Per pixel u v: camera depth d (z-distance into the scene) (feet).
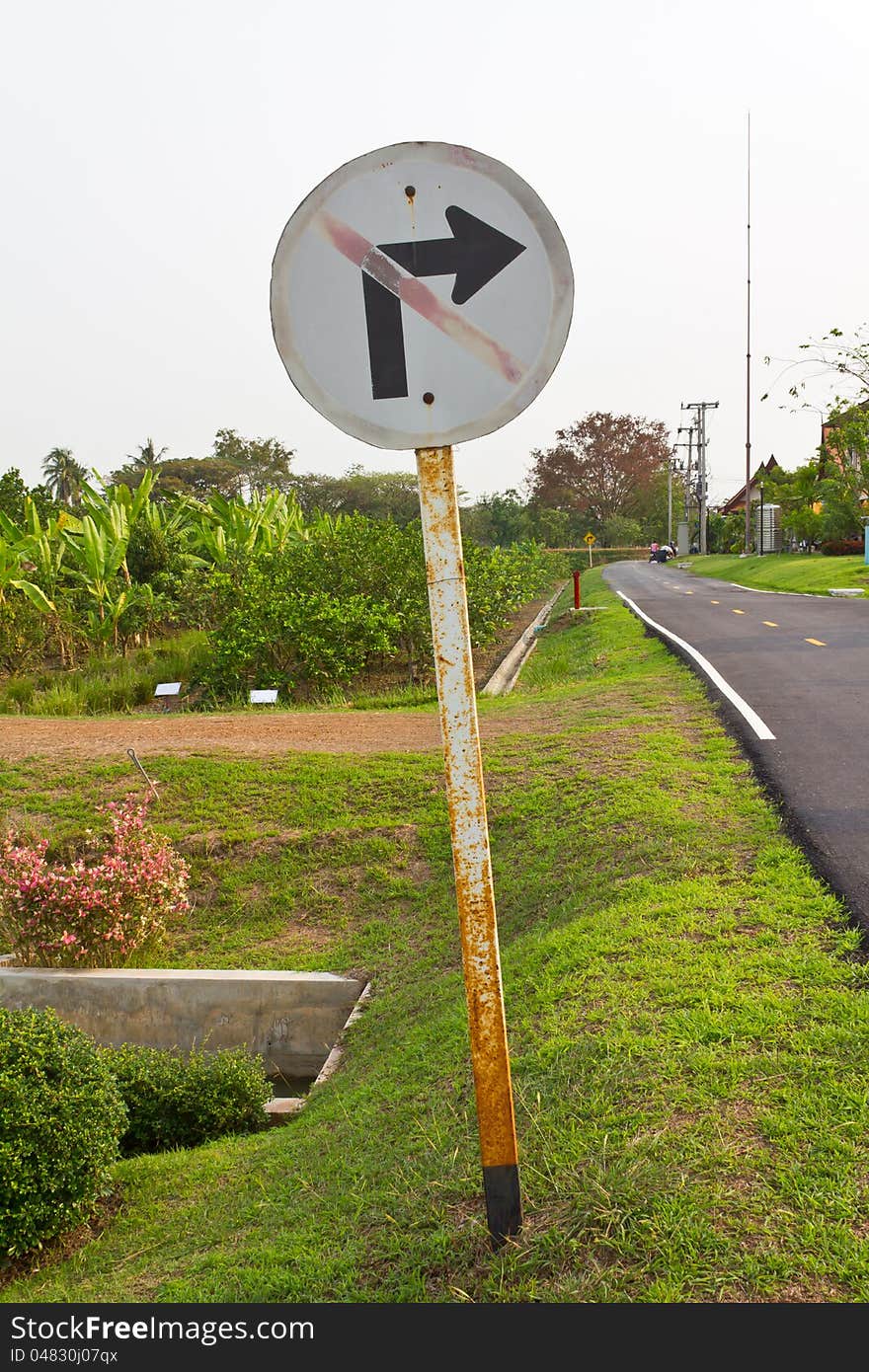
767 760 24.67
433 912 23.81
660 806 22.20
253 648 51.01
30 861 24.50
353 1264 10.36
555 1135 10.75
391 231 8.75
